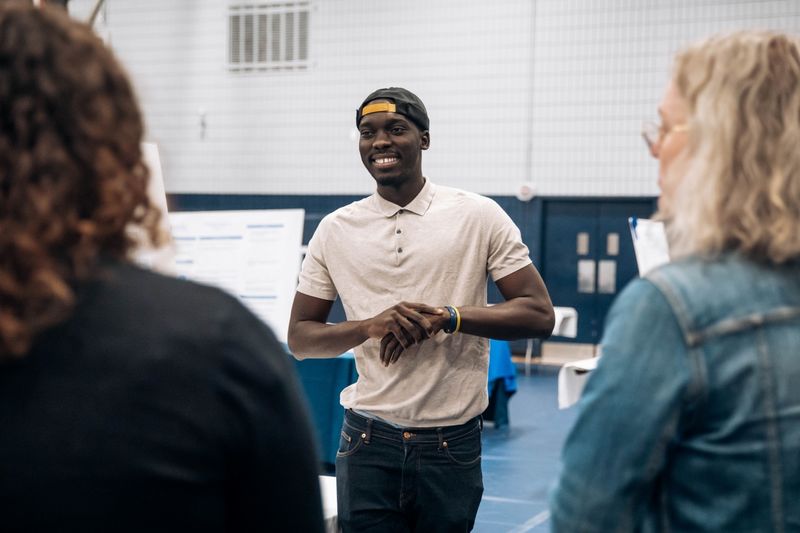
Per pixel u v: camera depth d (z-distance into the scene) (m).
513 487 5.01
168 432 0.73
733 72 1.01
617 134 10.05
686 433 0.98
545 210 10.45
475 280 2.21
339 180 11.02
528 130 10.35
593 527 0.97
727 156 1.00
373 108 2.21
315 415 3.93
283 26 11.13
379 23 10.79
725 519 0.96
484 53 10.45
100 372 0.73
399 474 2.16
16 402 0.72
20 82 0.73
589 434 0.99
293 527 0.82
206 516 0.76
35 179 0.71
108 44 0.84
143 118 0.83
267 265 3.21
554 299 10.51
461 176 10.60
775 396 0.95
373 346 2.21
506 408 6.72
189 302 0.77
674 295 0.98
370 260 2.24
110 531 0.72
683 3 9.77
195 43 11.47
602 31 10.05
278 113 11.22
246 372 0.77
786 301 0.98
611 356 0.99
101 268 0.77
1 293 0.70
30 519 0.71
